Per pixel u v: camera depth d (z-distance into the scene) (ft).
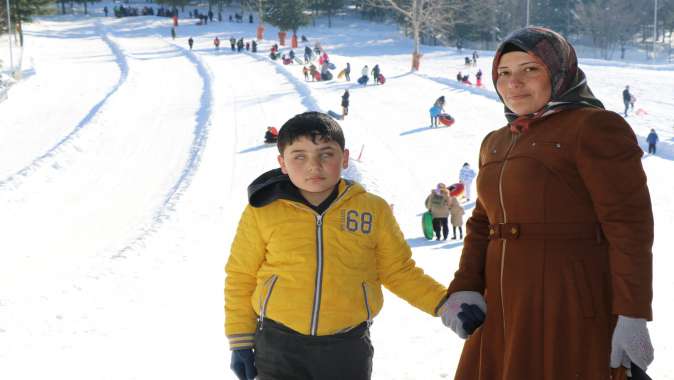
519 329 9.25
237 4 430.61
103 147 94.73
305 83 157.58
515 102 9.60
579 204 9.06
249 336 10.39
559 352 9.00
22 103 128.36
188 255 47.57
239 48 239.09
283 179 10.19
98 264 45.06
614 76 172.96
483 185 10.05
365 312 10.09
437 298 10.34
